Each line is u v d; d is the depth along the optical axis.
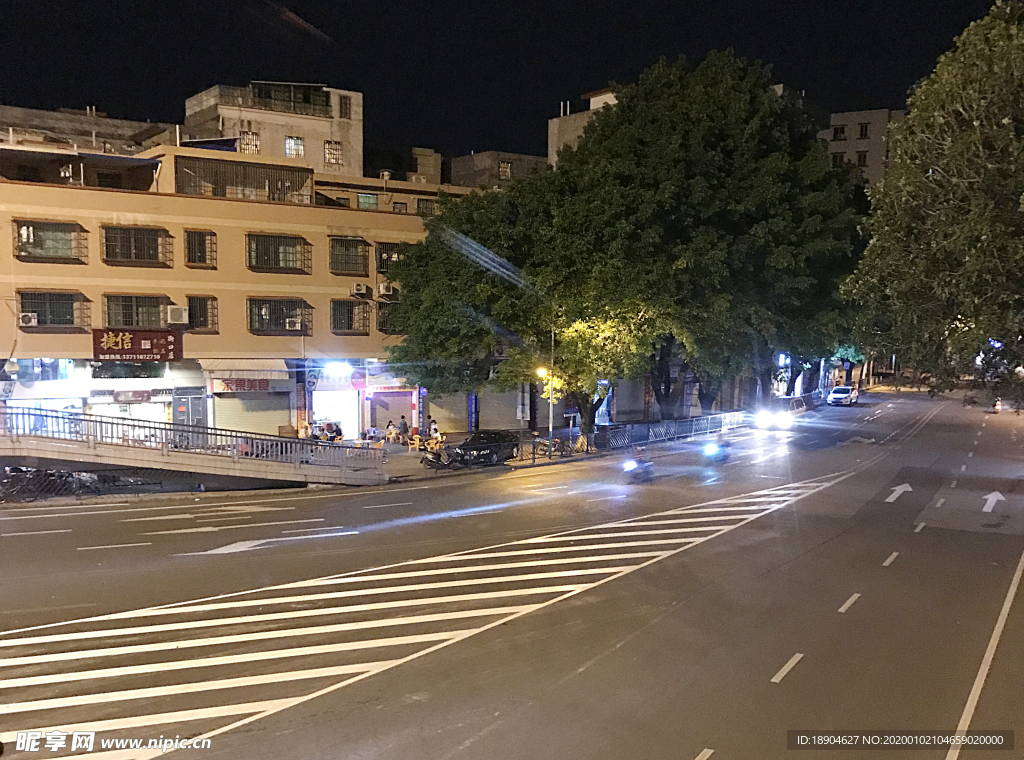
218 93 45.47
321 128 47.50
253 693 9.70
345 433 34.72
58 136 42.22
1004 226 11.87
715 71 30.94
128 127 46.78
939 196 13.19
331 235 33.44
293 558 16.14
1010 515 20.59
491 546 17.16
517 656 10.85
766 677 10.13
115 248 29.39
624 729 8.72
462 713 9.12
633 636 11.62
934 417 50.19
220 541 17.61
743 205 28.19
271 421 32.66
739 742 8.43
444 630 11.91
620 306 26.03
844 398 58.84
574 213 26.44
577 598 13.46
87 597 13.54
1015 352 12.39
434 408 37.06
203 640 11.51
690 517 20.16
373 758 8.10
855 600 13.38
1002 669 10.51
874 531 18.62
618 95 32.03
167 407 30.66
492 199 28.98
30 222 27.95
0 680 10.11
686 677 10.12
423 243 31.17
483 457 28.75
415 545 17.25
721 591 13.84
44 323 28.34
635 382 45.59
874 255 14.37
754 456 31.95
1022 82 12.05
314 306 33.34
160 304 30.34
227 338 31.61
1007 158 12.23
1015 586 14.29
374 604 13.16
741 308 28.80
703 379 36.72
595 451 32.16
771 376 48.12
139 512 21.03
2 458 23.36
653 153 27.41
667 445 35.09
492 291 27.19
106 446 23.05
